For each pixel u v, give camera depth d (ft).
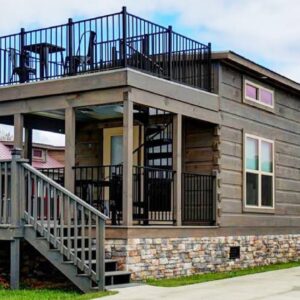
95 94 36.22
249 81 48.24
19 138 39.47
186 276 38.42
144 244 35.42
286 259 52.80
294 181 55.06
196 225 42.09
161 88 37.45
